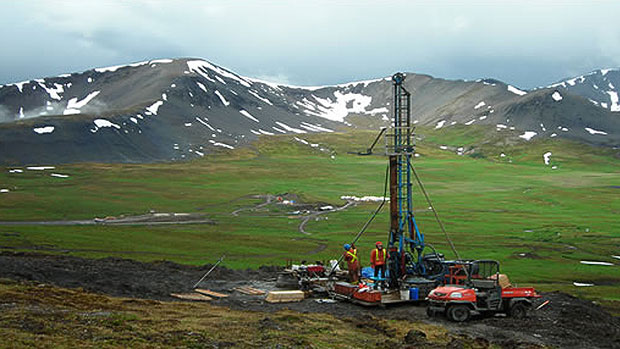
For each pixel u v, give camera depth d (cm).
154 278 4512
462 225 14000
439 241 11244
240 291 4319
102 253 8112
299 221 14762
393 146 4253
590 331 3466
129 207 16975
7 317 2566
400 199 4253
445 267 3938
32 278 3850
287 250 9462
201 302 3781
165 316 3030
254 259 8288
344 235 11981
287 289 4425
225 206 18150
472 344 2911
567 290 6600
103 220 13975
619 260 9481
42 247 8244
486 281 3716
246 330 2788
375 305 3881
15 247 7994
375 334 3053
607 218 15625
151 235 10650
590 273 8062
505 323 3556
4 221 13450
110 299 3428
